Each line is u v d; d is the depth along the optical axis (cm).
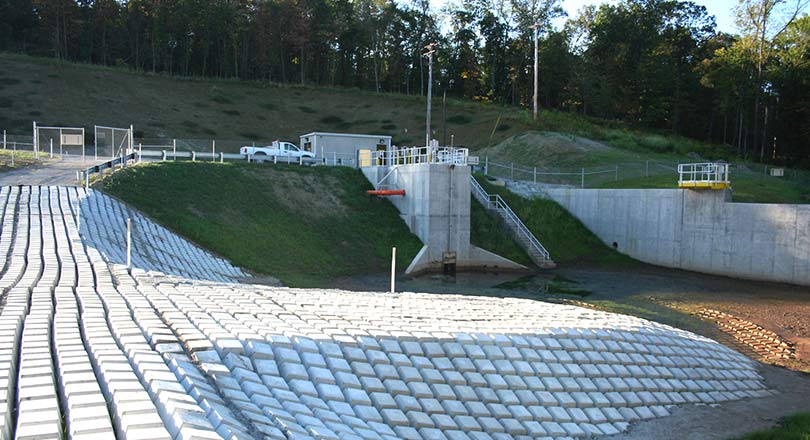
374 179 3778
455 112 7488
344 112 7912
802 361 1908
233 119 7319
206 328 1051
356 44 9644
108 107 6775
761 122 7062
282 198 3366
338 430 841
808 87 6316
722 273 3309
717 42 8325
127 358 848
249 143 5797
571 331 1482
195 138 6456
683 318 2366
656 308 2523
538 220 3997
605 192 3909
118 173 2872
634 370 1470
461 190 3444
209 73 9538
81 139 3600
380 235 3425
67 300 1191
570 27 9012
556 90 8450
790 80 6325
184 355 907
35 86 6862
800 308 2564
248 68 9469
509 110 7344
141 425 611
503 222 3762
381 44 9525
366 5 9438
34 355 813
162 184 2953
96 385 717
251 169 3481
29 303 1151
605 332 1553
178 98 7638
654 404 1405
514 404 1192
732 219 3259
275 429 732
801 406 1511
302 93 8544
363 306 1574
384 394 1045
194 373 841
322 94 8544
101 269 1600
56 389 734
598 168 4631
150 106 7131
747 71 6375
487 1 8675
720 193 3319
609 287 2981
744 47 6381
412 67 9619
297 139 6956
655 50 7288
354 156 4478
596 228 3972
